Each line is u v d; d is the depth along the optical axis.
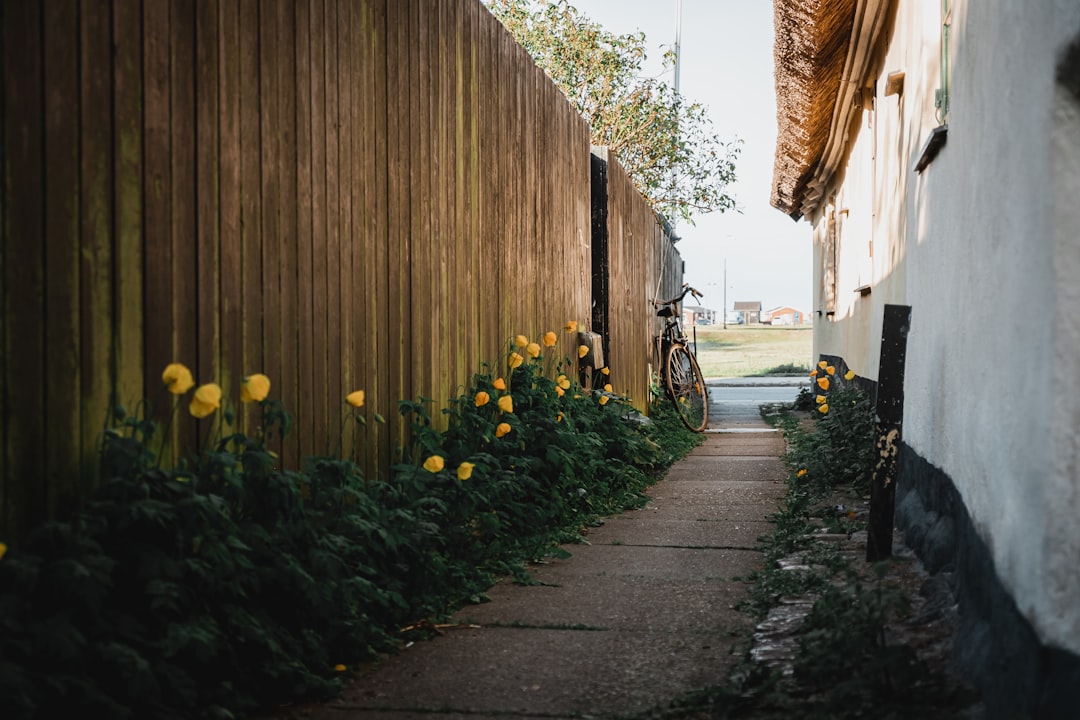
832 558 4.59
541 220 7.11
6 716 2.03
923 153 4.52
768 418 14.23
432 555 4.01
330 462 3.42
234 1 3.31
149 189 2.86
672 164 18.02
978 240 3.17
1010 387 2.60
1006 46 2.70
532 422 5.81
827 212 14.64
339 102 4.08
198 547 2.76
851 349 11.28
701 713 2.89
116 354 2.73
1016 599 2.46
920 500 4.88
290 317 3.67
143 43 2.83
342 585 3.21
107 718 2.22
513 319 6.43
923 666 2.86
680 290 18.66
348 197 4.16
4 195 2.34
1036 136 2.33
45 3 2.46
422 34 4.96
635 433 8.32
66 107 2.54
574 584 4.55
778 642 3.48
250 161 3.41
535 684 3.17
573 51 16.95
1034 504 2.31
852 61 8.78
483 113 5.88
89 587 2.29
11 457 2.37
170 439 2.96
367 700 3.02
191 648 2.66
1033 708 2.24
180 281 3.01
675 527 6.02
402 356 4.71
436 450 4.52
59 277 2.52
